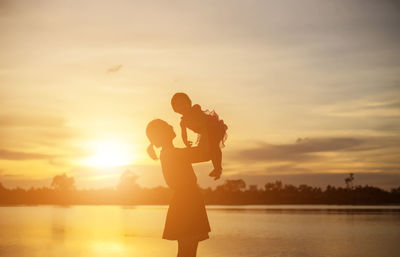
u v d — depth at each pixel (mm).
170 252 8219
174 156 4199
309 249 8508
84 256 7758
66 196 60312
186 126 4148
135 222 16688
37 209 32531
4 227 14109
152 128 4348
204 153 4098
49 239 10359
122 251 8320
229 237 10750
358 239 10203
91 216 21484
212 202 63250
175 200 4211
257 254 7906
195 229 4145
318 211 28344
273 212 26797
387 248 8602
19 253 8109
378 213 24281
